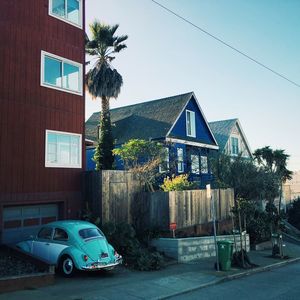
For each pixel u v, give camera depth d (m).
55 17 18.02
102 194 16.98
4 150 15.41
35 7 17.20
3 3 16.02
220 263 14.84
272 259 18.75
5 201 15.24
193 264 15.98
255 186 26.94
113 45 27.39
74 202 17.62
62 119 17.67
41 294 10.00
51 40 17.67
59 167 17.27
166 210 17.81
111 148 26.55
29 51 16.70
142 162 24.48
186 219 18.77
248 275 14.56
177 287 11.60
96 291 10.53
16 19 16.41
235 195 26.42
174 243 16.56
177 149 29.86
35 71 16.83
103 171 17.16
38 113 16.73
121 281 12.02
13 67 16.05
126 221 17.72
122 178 17.92
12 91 15.91
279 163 34.78
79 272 13.14
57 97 17.59
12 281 10.45
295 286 12.38
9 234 15.48
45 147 16.84
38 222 16.58
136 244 15.88
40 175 16.52
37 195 16.31
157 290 11.07
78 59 18.83
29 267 12.01
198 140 32.44
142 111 33.47
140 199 18.31
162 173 24.41
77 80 18.69
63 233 12.91
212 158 28.73
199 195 19.94
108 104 26.83
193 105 33.12
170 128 29.19
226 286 12.33
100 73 26.38
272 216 20.59
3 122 15.48
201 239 17.69
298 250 23.78
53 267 11.62
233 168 27.38
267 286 12.38
